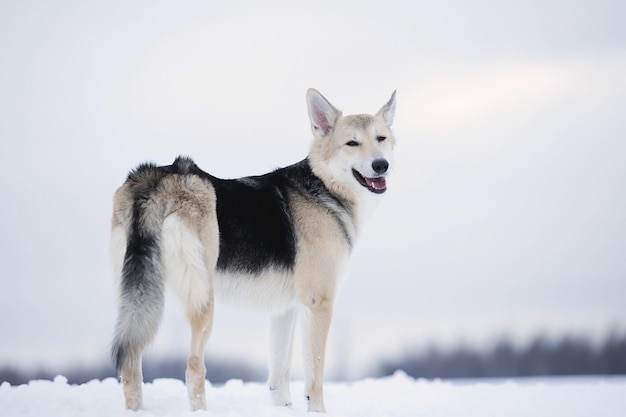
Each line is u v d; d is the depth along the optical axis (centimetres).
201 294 641
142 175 662
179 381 897
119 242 651
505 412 723
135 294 615
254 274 713
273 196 749
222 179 729
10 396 711
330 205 771
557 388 938
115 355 601
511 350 2967
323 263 747
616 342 2909
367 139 794
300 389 943
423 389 927
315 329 734
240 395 837
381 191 790
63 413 612
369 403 792
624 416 702
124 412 611
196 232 649
